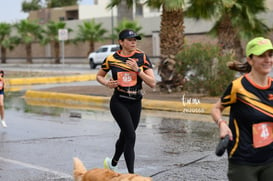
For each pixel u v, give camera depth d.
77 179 7.80
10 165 12.41
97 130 17.52
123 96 10.12
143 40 73.38
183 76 25.84
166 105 22.30
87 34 75.06
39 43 88.00
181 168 11.78
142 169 11.73
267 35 35.06
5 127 18.42
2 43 86.56
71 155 13.48
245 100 6.15
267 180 6.20
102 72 10.45
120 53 10.33
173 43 26.61
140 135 16.31
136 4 28.61
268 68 6.10
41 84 39.84
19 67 71.69
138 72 10.02
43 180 10.99
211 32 34.09
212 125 18.05
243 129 6.20
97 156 13.31
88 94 27.12
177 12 26.53
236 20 30.17
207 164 12.11
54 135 16.59
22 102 26.95
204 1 27.36
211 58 24.22
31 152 13.94
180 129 17.36
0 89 18.34
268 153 6.14
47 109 23.72
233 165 6.27
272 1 57.03
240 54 35.72
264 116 6.10
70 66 71.50
